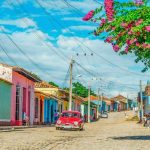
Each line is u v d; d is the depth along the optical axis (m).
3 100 36.03
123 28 17.20
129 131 34.09
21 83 42.34
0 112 35.12
